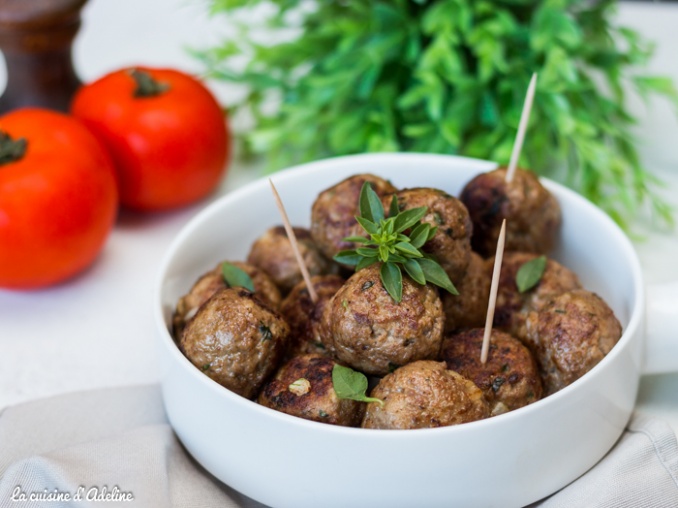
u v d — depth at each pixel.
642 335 0.36
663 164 0.53
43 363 0.44
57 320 0.46
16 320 0.46
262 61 0.54
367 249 0.35
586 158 0.48
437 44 0.49
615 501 0.34
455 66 0.48
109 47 0.65
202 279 0.40
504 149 0.48
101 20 0.68
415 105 0.52
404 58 0.52
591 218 0.41
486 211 0.41
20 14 0.51
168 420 0.39
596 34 0.53
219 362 0.35
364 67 0.51
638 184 0.48
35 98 0.54
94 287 0.48
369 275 0.35
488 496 0.33
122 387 0.41
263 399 0.35
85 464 0.35
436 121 0.50
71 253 0.46
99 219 0.47
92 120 0.50
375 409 0.33
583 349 0.36
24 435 0.38
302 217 0.45
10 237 0.44
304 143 0.52
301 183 0.44
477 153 0.50
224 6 0.52
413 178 0.44
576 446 0.34
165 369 0.36
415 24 0.51
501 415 0.32
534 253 0.42
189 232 0.42
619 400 0.35
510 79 0.50
